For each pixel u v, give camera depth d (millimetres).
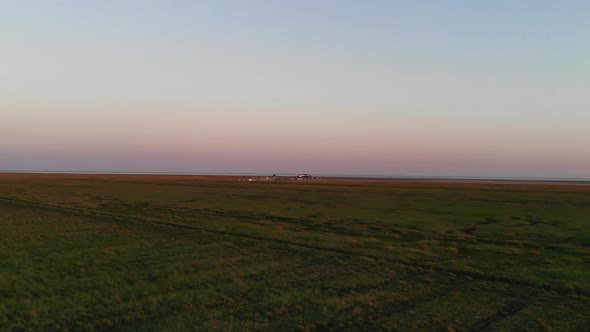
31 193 59406
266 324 11727
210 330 11188
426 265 19047
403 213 40625
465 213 40938
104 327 11336
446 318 12375
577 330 11531
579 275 17250
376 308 13227
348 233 28859
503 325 11875
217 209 42844
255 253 21500
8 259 18766
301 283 16016
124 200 51125
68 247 22109
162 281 15938
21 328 11062
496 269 18281
